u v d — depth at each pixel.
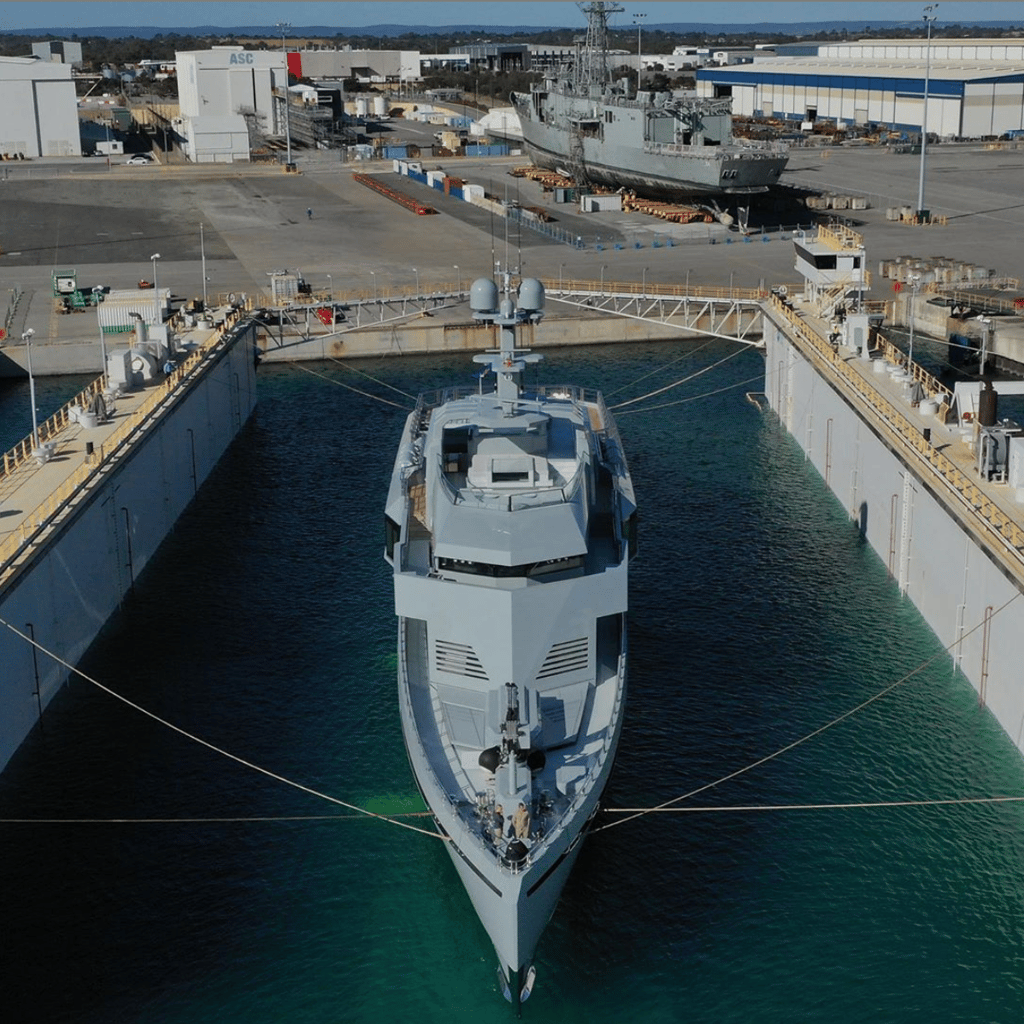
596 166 157.12
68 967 35.12
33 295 111.62
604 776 37.22
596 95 160.25
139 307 94.69
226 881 38.53
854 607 55.25
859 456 63.50
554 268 118.25
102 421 62.97
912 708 47.00
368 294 107.69
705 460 75.06
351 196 172.00
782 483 71.06
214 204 164.25
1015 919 36.66
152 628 54.03
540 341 103.88
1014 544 44.75
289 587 58.12
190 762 44.31
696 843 39.81
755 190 139.75
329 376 96.69
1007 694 44.59
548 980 34.75
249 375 86.44
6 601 43.22
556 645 39.78
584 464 44.22
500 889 32.44
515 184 177.88
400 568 41.56
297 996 34.31
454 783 36.84
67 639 49.44
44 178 190.62
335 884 38.47
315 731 46.28
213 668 50.66
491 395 51.59
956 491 50.47
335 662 51.16
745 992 34.31
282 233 140.88
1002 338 89.25
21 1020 33.25
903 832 40.19
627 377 94.50
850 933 36.19
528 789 34.53
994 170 179.12
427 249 129.62
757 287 107.38
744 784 42.66
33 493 52.81
